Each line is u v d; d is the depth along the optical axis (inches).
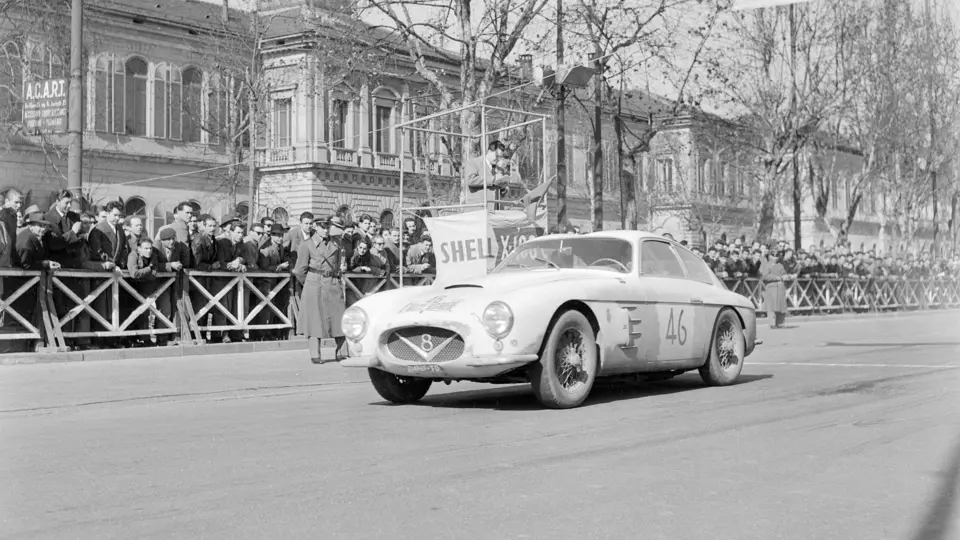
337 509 175.6
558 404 307.3
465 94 828.6
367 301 329.1
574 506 175.9
